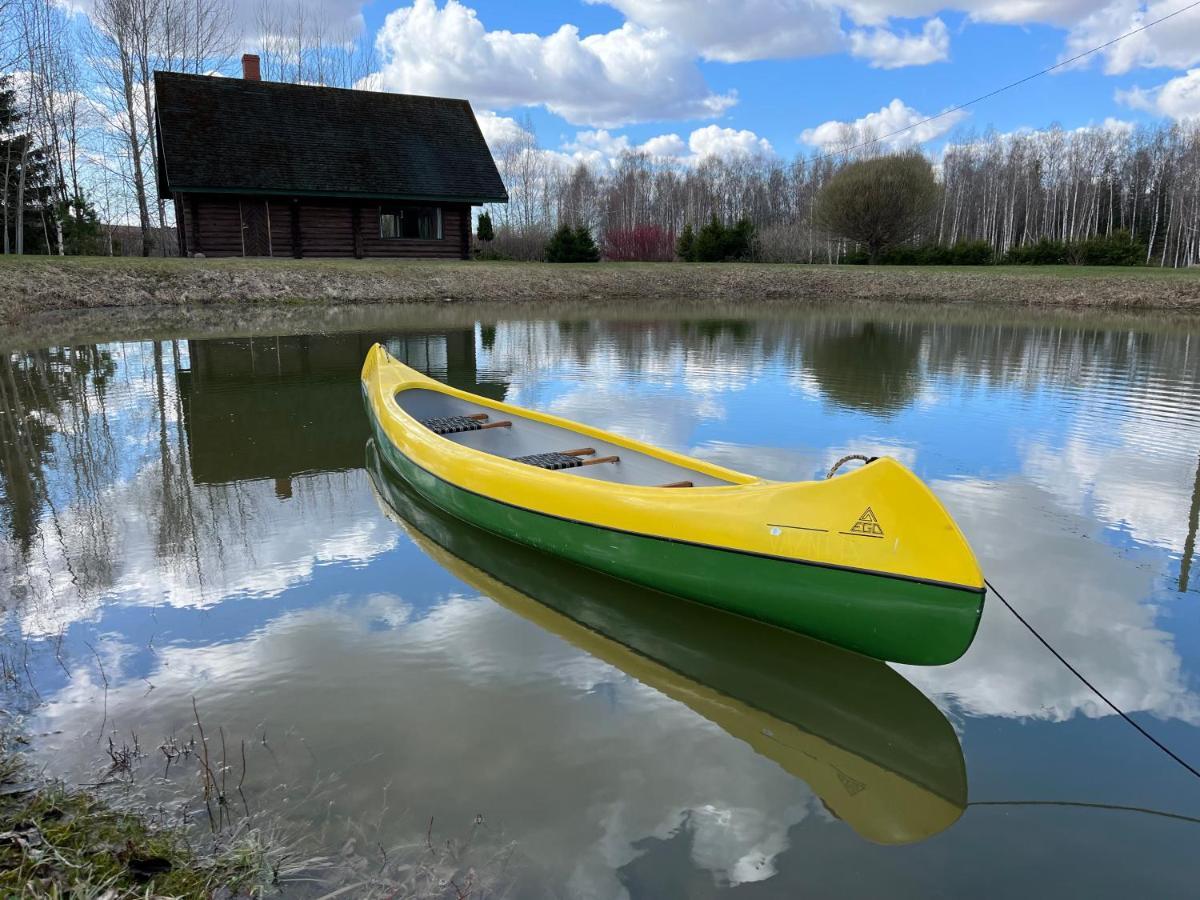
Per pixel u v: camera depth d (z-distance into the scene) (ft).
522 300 75.46
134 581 14.79
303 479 21.07
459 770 9.57
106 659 11.97
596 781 9.48
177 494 19.72
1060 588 14.96
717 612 13.80
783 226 160.97
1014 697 11.57
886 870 8.29
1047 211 200.85
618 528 14.03
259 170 74.90
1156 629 13.46
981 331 55.36
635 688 11.62
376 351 27.63
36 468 21.61
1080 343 49.16
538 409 29.63
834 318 64.18
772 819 9.00
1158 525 18.08
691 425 27.32
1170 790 9.59
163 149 73.20
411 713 10.75
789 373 37.68
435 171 83.15
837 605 11.72
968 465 22.70
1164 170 194.80
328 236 79.77
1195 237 172.14
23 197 95.76
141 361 37.78
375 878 7.73
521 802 9.04
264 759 9.61
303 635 12.88
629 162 231.09
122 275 59.93
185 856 7.87
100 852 7.82
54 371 34.83
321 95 83.15
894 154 117.50
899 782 9.73
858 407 30.30
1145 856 8.55
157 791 8.91
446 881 7.75
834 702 11.45
